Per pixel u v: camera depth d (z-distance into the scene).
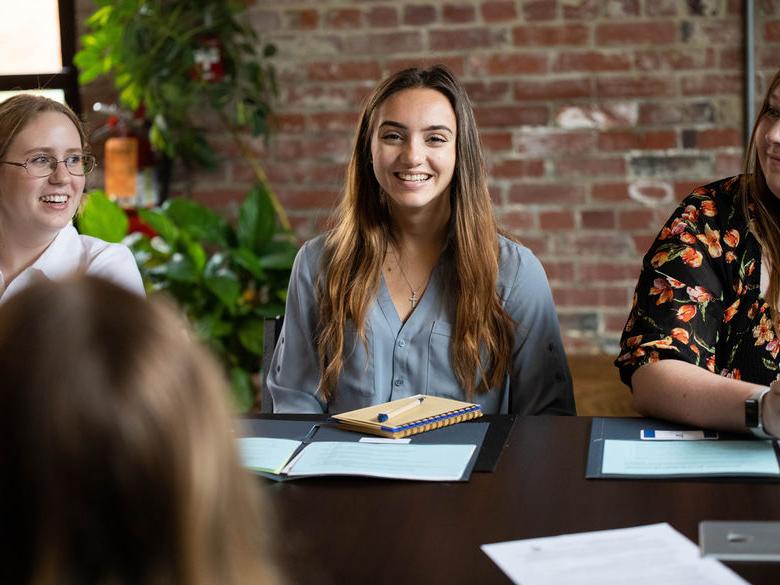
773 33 3.70
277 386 2.01
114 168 3.86
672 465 1.37
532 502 1.26
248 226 3.63
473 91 3.87
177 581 0.57
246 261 3.48
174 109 3.74
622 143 3.83
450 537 1.16
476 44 3.85
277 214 4.00
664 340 1.70
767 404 1.44
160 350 0.55
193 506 0.56
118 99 3.99
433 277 1.97
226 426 0.58
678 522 1.18
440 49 3.87
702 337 1.75
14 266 2.06
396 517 1.22
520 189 3.91
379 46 3.89
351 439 1.54
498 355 1.95
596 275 3.92
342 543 1.15
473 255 1.94
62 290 0.55
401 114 1.91
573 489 1.30
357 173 2.01
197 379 0.56
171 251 3.59
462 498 1.28
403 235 2.00
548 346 1.98
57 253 2.07
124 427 0.53
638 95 3.80
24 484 0.54
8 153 1.97
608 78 3.80
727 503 1.23
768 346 1.80
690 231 1.82
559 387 1.98
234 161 4.00
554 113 3.85
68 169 2.01
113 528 0.55
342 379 1.95
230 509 0.59
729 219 1.82
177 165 4.02
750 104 3.73
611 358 3.88
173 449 0.54
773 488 1.28
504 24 3.82
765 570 1.03
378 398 1.94
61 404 0.53
